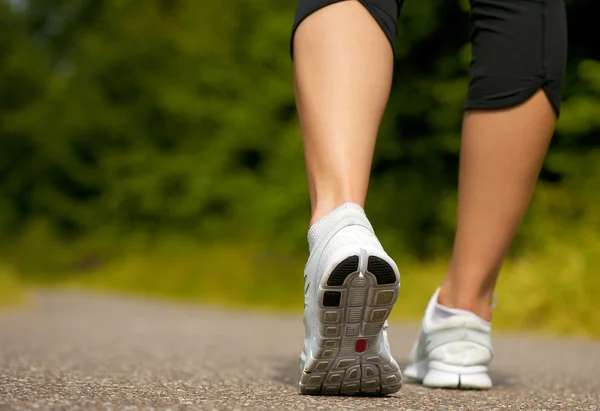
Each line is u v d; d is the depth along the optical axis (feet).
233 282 61.05
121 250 106.63
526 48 10.38
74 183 121.29
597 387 11.91
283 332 27.91
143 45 111.04
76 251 112.88
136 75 112.47
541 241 36.99
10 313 36.50
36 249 113.50
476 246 10.82
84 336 22.04
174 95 95.61
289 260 62.75
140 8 113.60
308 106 8.82
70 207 121.19
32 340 19.15
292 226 65.51
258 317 39.63
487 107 10.51
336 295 8.00
